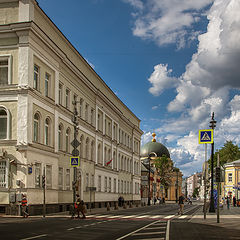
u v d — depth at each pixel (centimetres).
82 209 2806
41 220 2527
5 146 3050
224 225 2150
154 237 1483
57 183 3597
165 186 11700
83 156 4584
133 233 1656
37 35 3192
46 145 3372
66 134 4025
